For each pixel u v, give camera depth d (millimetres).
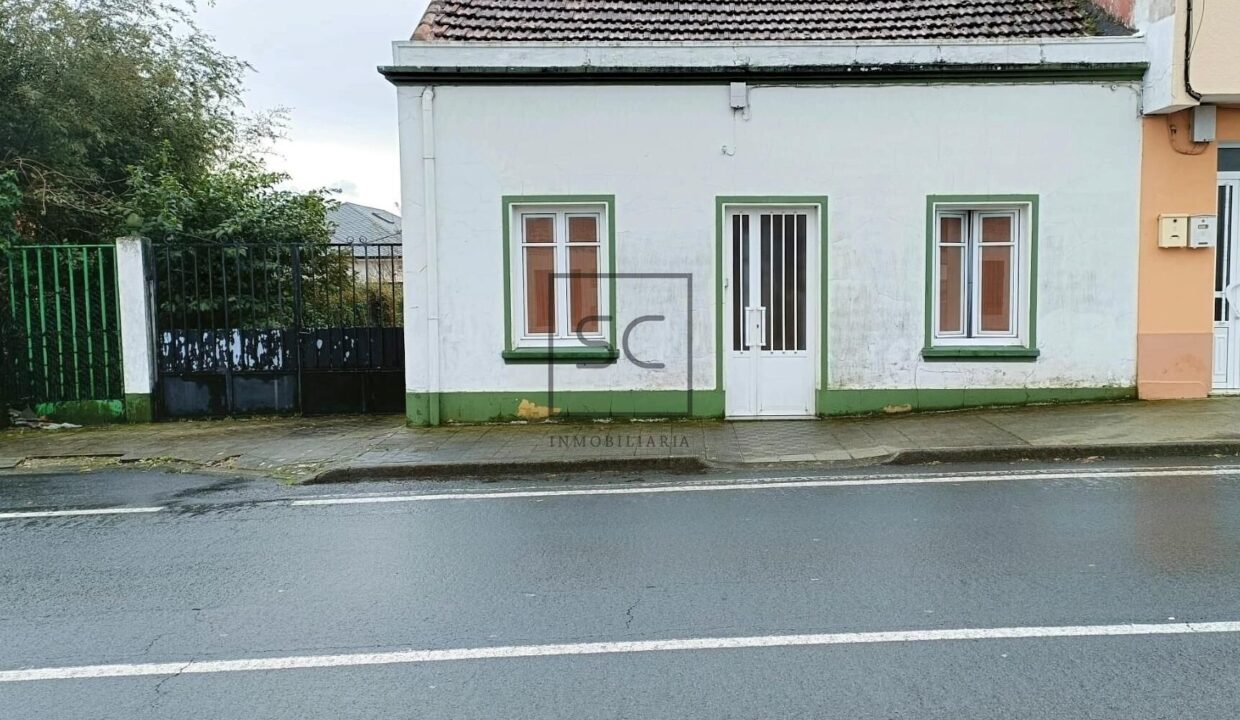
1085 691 3525
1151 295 9594
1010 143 9508
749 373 9922
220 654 4059
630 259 9695
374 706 3545
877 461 7844
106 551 5637
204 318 10898
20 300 10414
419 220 9633
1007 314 9898
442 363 9797
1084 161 9492
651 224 9672
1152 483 6699
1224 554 5062
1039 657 3834
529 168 9617
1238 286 9781
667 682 3693
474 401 9836
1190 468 7145
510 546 5602
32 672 3908
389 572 5145
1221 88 8906
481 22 10156
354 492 7262
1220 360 9844
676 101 9555
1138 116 9438
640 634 4184
